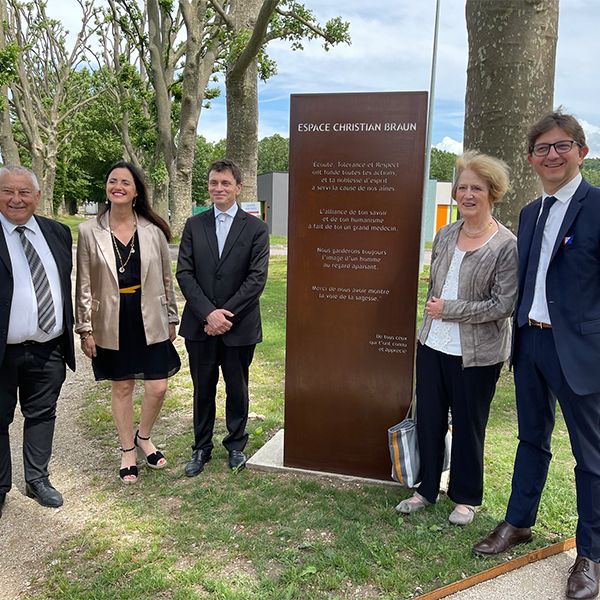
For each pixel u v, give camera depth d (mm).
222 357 3695
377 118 3250
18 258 3170
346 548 2885
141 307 3516
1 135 19781
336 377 3592
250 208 9875
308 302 3559
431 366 3057
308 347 3607
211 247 3527
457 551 2842
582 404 2516
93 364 3609
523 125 5215
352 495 3428
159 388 3693
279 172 38312
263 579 2662
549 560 2809
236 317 3557
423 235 3307
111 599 2566
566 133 2432
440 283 2984
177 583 2658
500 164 2809
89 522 3230
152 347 3643
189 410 4969
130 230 3539
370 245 3398
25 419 3471
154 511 3318
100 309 3475
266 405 5051
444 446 3197
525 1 5008
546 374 2627
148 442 3889
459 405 2984
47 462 3533
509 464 3803
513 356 2799
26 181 3088
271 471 3781
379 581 2623
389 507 3277
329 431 3656
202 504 3359
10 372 3240
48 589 2688
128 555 2881
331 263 3477
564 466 3752
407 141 3232
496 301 2787
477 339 2879
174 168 21047
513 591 2582
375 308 3457
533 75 5148
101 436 4453
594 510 2561
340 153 3334
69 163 44125
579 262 2455
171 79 22312
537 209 2686
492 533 2893
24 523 3258
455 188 2902
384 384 3520
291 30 14016
